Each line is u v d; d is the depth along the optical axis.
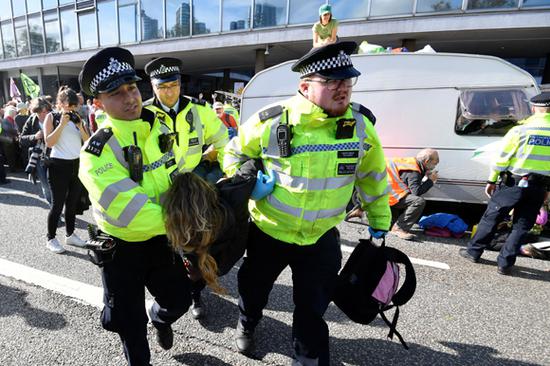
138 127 1.68
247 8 10.96
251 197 1.85
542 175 3.27
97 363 2.21
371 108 5.41
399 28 8.99
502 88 4.75
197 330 2.55
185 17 12.23
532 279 3.49
